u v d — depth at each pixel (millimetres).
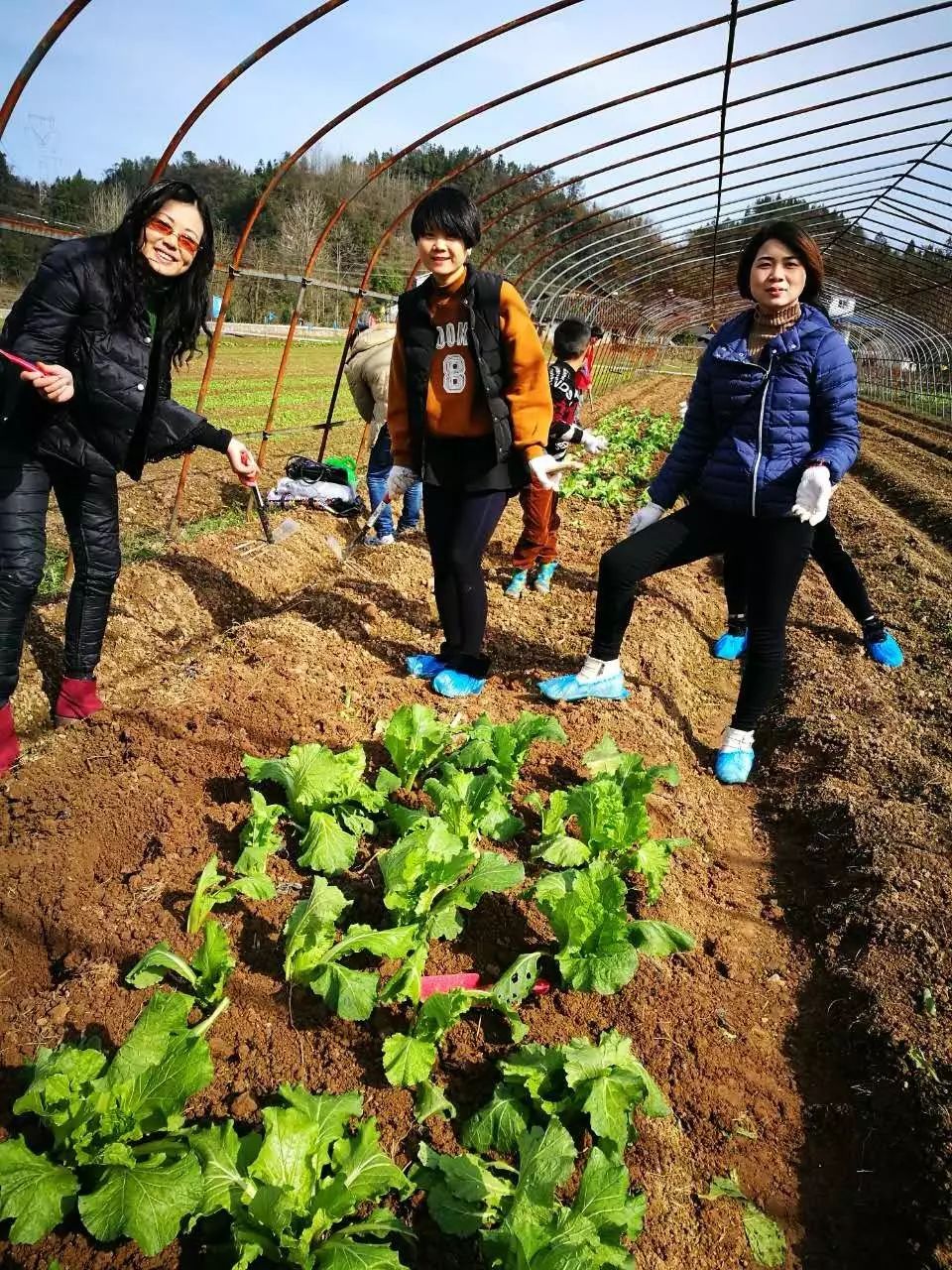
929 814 3775
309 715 3996
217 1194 1857
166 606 5281
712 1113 2486
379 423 6457
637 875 3186
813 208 13938
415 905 2699
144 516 7438
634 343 28859
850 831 3641
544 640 5348
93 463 3289
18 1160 1859
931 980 2834
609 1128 2102
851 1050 2723
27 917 2727
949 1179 2225
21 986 2578
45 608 4586
